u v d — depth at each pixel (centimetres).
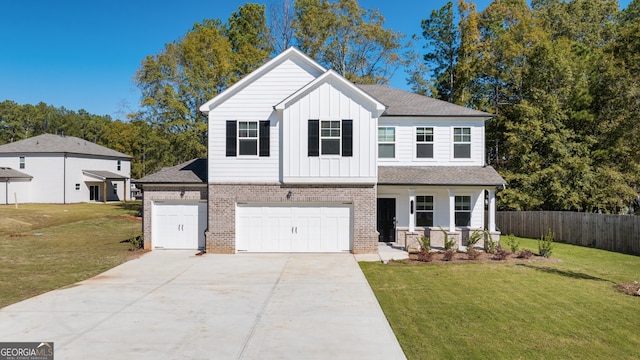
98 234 2520
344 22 3847
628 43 2697
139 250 1845
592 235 2106
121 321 891
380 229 1986
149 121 3784
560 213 2338
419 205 1970
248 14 4200
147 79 3694
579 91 2798
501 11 3659
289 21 4222
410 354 711
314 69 1797
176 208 1858
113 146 7325
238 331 830
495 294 1099
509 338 783
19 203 4425
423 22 4175
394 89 2356
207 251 1767
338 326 859
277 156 1778
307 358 698
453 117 1997
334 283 1243
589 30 3894
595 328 838
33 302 1036
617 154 2717
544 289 1152
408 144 2011
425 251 1625
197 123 3553
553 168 2594
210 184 1775
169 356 705
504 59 3097
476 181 1853
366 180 1739
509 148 2828
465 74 3459
